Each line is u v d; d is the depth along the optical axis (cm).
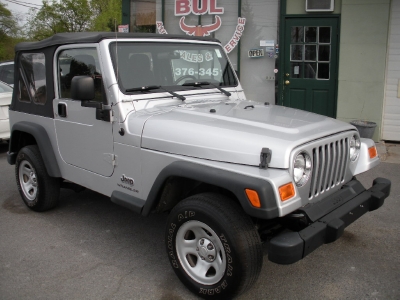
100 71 368
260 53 845
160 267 366
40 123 452
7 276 352
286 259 270
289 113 359
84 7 2950
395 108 774
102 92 367
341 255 381
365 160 359
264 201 261
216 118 331
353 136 350
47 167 442
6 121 753
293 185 273
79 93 343
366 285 334
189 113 347
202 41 438
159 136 329
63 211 494
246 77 866
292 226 299
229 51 865
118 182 370
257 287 333
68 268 365
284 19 811
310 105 830
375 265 363
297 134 296
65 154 425
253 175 272
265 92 861
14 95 500
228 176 278
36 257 385
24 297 322
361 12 753
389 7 737
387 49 753
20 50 473
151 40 392
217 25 870
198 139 307
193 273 315
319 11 782
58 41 408
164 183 323
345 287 332
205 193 307
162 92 380
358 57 771
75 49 393
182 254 320
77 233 435
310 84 821
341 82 791
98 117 369
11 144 499
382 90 769
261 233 315
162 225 455
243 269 280
